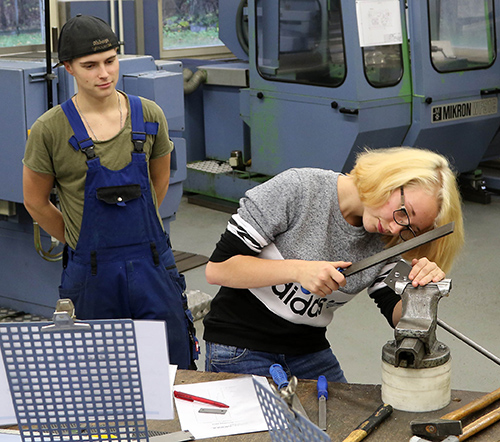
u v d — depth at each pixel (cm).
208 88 593
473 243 470
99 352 116
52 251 334
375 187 146
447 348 146
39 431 124
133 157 228
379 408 142
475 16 490
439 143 503
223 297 176
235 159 562
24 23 428
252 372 171
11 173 298
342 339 343
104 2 411
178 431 139
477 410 142
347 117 459
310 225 161
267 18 496
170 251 246
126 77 316
